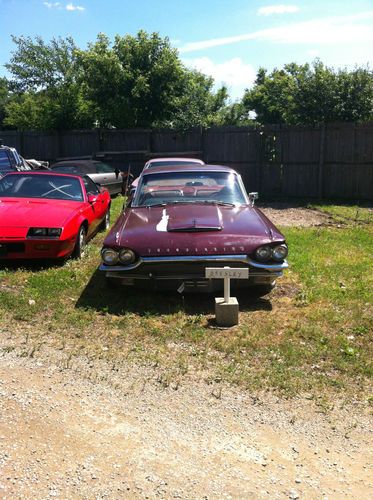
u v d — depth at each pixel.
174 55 20.73
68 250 6.73
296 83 16.52
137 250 5.30
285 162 16.00
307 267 6.95
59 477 2.71
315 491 2.68
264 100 37.31
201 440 3.09
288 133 15.83
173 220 5.83
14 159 11.66
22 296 5.49
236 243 5.35
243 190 7.01
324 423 3.32
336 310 5.37
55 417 3.26
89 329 4.74
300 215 12.36
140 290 5.85
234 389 3.70
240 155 16.61
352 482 2.77
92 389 3.63
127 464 2.84
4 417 3.22
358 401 3.60
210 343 4.51
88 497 2.58
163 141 17.69
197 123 18.50
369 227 10.43
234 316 4.89
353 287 6.12
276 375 3.92
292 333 4.75
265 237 5.45
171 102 20.80
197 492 2.64
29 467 2.78
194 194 6.82
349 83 15.77
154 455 2.93
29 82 24.09
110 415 3.32
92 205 8.02
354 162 15.32
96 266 6.80
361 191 15.41
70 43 24.09
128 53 20.77
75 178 8.32
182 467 2.83
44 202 7.38
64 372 3.86
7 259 6.42
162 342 4.50
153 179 7.11
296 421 3.33
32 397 3.48
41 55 23.86
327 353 4.34
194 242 5.35
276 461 2.92
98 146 18.33
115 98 20.42
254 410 3.44
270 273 5.39
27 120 24.19
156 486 2.67
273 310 5.37
